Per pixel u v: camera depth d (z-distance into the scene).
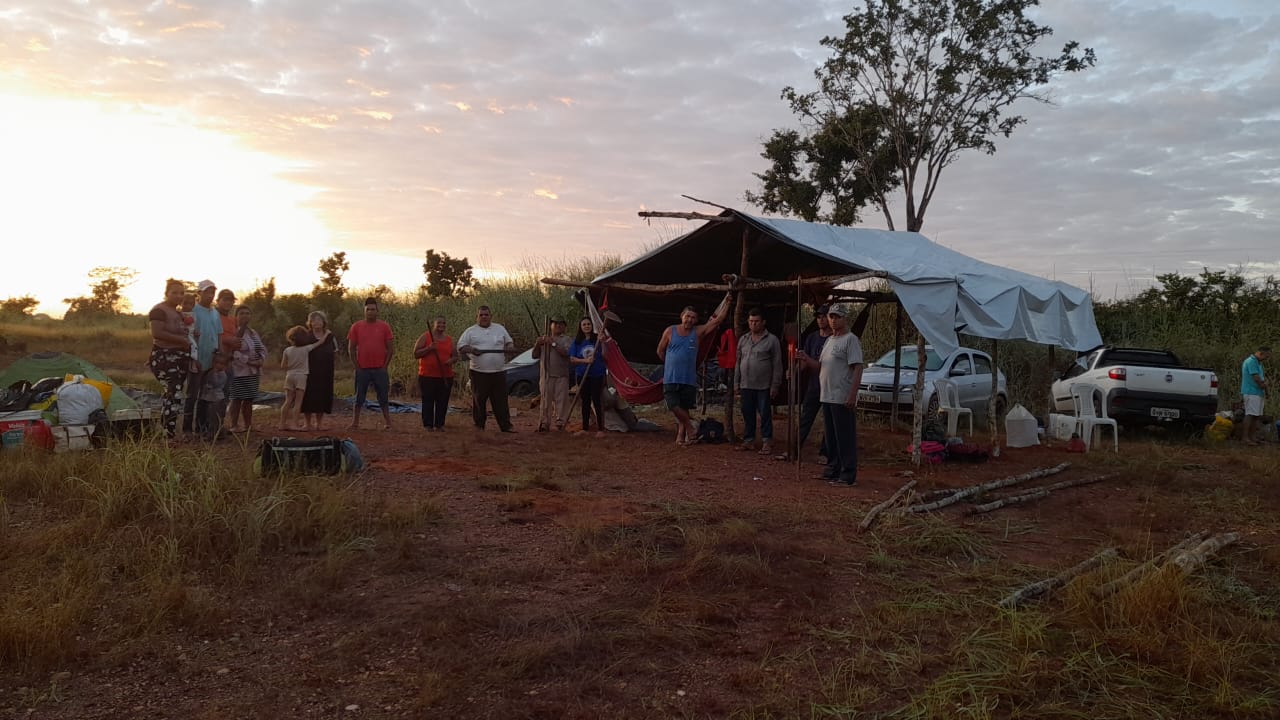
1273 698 3.96
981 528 7.32
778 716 3.68
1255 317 21.80
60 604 4.38
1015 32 29.39
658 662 4.20
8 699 3.63
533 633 4.46
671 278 13.65
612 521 6.75
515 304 23.77
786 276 13.34
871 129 30.94
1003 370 20.56
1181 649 4.50
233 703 3.65
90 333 39.38
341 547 5.62
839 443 8.98
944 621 4.85
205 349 9.59
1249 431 15.11
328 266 31.83
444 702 3.67
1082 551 6.63
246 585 5.06
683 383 12.00
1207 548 6.47
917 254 12.40
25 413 9.02
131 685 3.80
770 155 32.72
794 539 6.56
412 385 20.17
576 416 15.16
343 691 3.79
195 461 6.88
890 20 30.11
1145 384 14.98
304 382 11.30
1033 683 4.02
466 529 6.46
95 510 6.04
